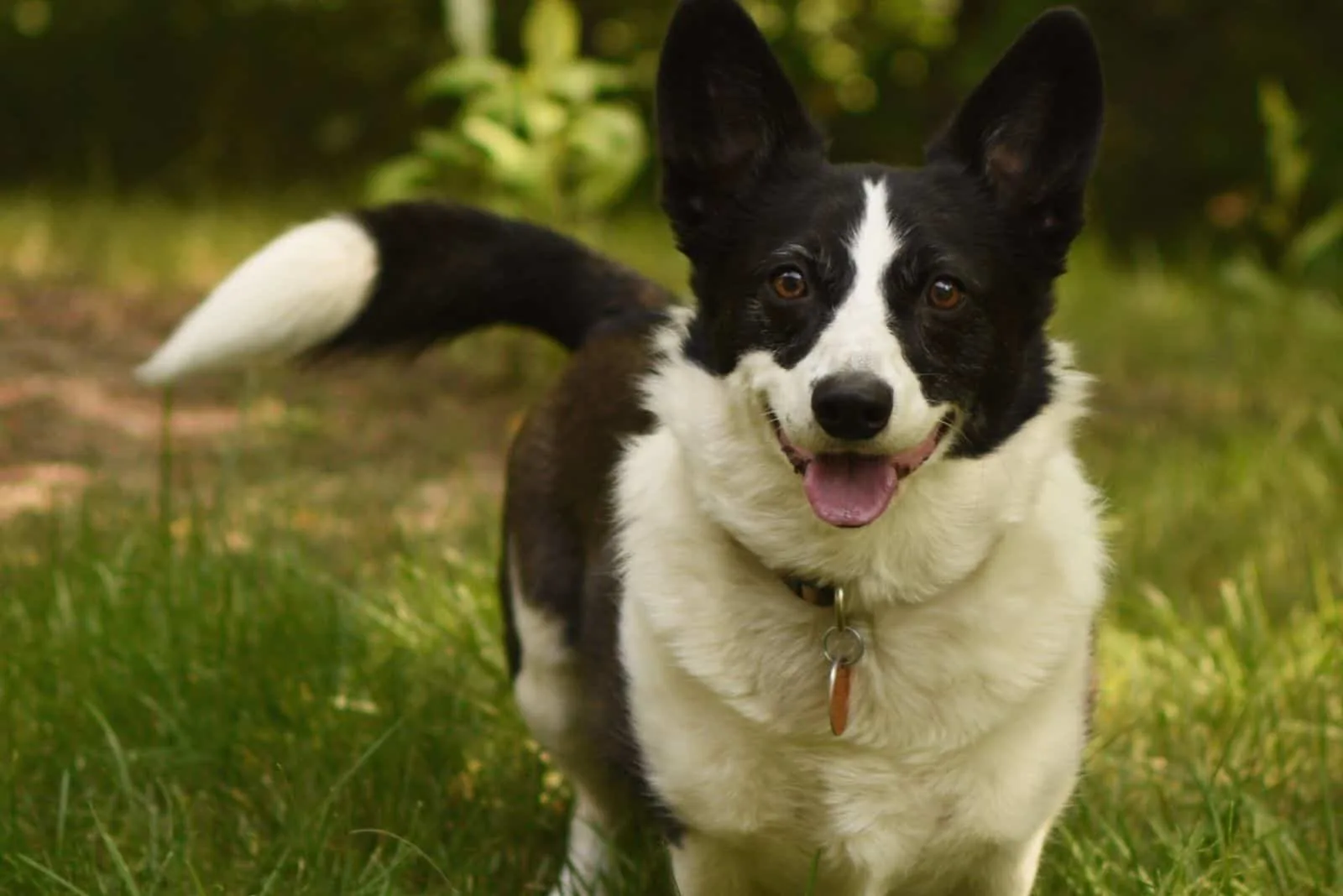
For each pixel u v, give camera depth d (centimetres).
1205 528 601
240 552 536
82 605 492
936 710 331
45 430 700
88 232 1049
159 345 836
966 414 334
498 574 483
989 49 1152
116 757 410
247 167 1398
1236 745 452
